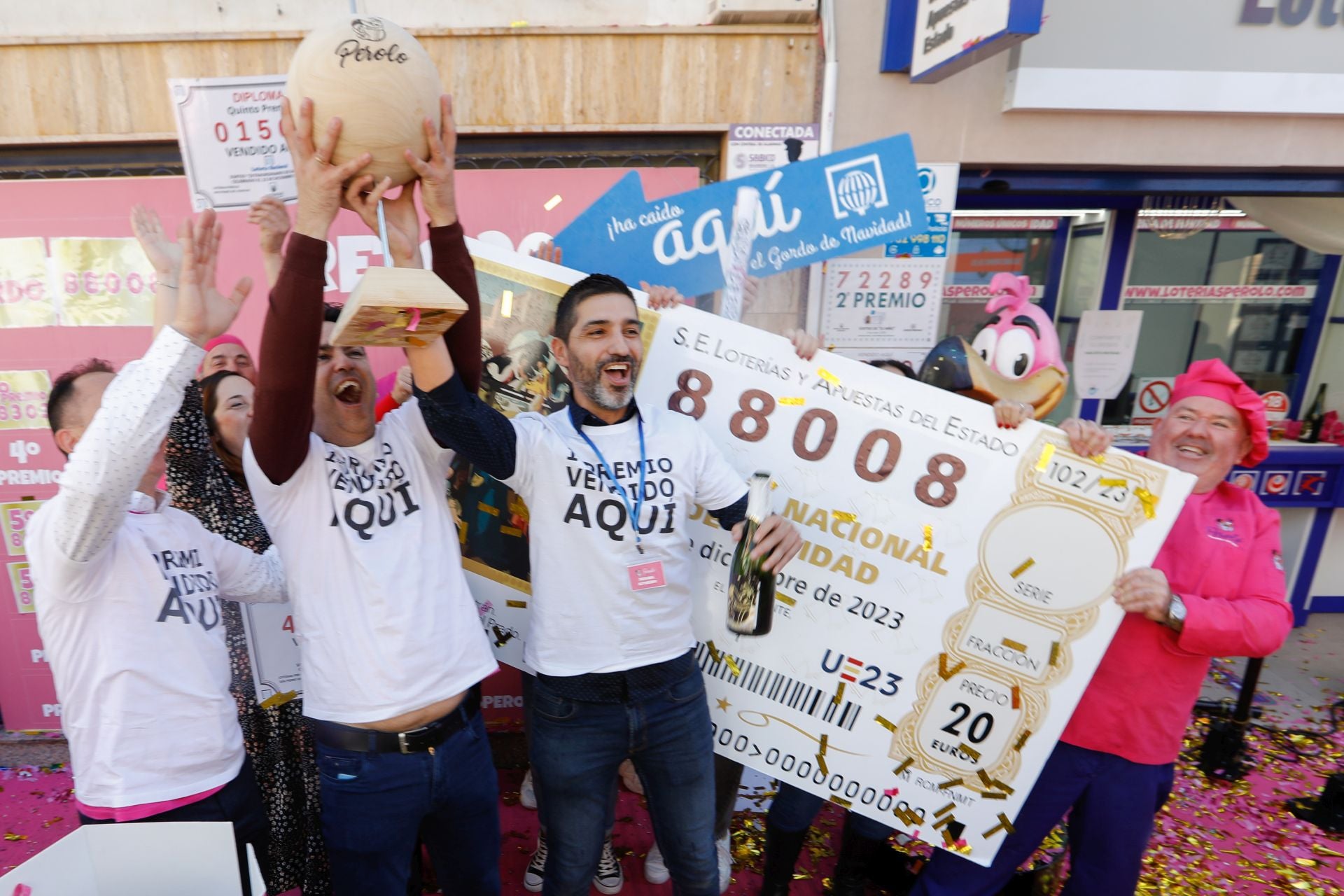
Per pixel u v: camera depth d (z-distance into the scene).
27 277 3.01
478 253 2.29
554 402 2.34
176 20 2.98
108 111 3.00
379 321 1.31
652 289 2.22
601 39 3.04
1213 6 3.04
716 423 2.21
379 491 1.78
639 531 1.85
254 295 3.04
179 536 1.79
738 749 2.27
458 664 1.82
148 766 1.65
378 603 1.72
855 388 2.13
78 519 1.48
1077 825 2.16
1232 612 1.88
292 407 1.53
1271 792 3.20
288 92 1.38
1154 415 4.62
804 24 3.10
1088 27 3.04
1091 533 2.00
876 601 2.15
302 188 1.41
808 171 2.58
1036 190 3.45
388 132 1.38
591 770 1.88
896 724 2.17
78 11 2.94
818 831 2.92
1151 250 4.37
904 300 3.32
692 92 3.12
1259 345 4.55
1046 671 2.05
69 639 1.62
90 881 1.29
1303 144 3.25
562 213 3.11
